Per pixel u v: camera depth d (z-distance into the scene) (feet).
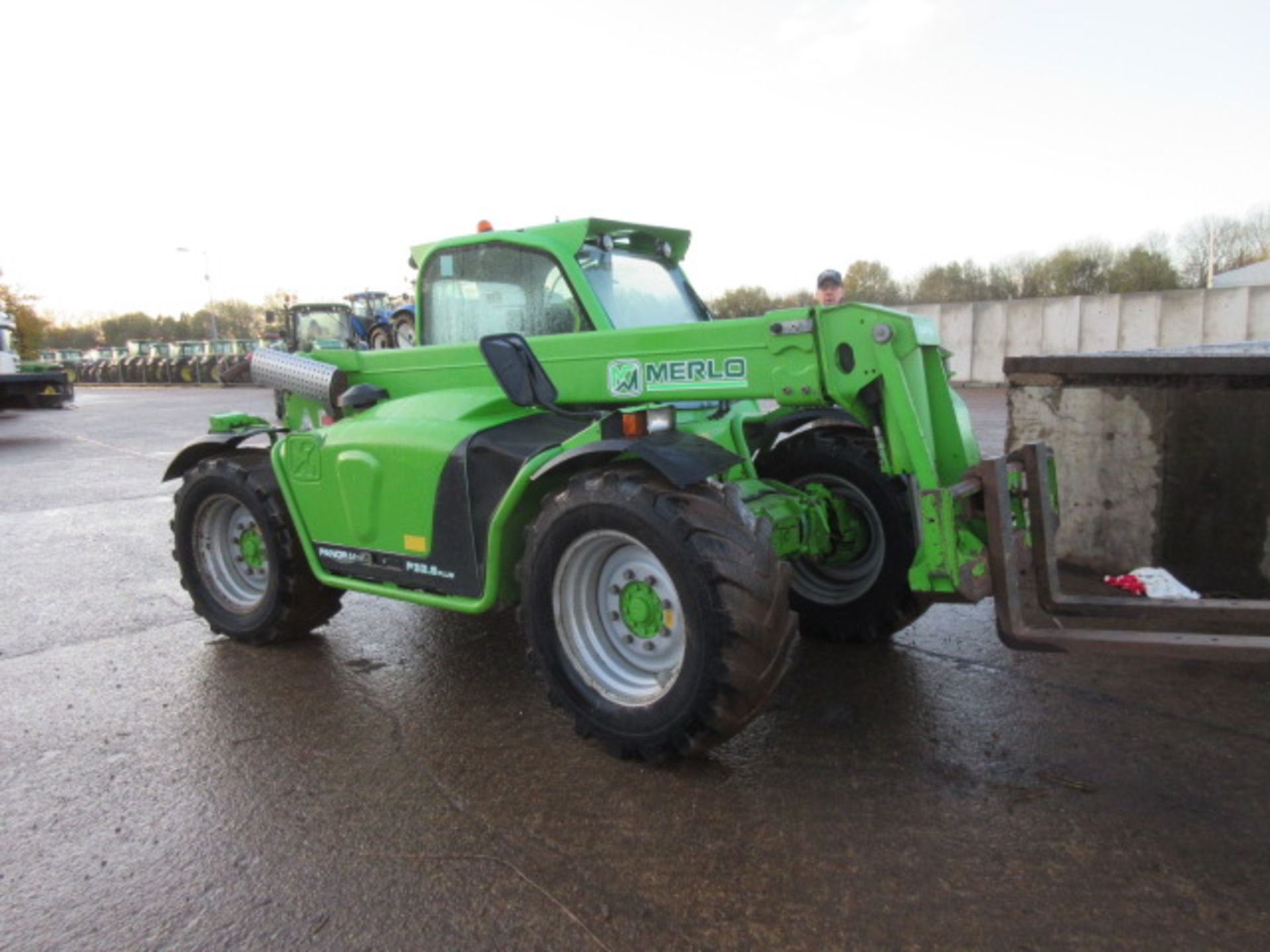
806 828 8.07
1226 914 6.77
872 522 12.45
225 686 11.94
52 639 14.19
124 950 6.70
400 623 14.48
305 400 14.34
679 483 8.36
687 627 8.57
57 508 26.89
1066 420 15.78
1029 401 16.22
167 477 14.60
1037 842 7.77
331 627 14.40
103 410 70.49
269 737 10.30
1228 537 14.11
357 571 12.03
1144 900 6.96
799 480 12.82
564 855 7.73
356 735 10.28
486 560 10.30
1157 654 8.00
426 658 12.80
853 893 7.11
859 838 7.88
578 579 9.63
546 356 11.46
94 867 7.79
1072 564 16.08
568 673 9.62
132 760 9.80
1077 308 59.11
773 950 6.49
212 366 117.91
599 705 9.45
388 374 13.12
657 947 6.56
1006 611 8.77
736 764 9.29
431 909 7.06
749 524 8.70
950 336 64.18
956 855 7.60
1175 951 6.39
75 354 161.17
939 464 9.90
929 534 9.04
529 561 9.64
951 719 10.24
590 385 11.15
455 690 11.59
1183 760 9.19
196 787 9.16
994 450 29.04
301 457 12.34
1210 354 15.14
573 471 9.84
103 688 12.00
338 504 11.93
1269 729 9.85
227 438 14.28
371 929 6.86
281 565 12.72
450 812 8.51
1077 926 6.66
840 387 9.34
